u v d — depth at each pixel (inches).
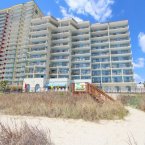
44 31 2669.8
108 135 224.1
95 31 2760.8
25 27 3388.3
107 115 342.0
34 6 3523.6
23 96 611.2
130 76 2361.0
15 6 3678.6
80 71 2527.1
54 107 370.6
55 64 2608.3
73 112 340.8
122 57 2512.3
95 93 584.7
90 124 284.5
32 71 2549.2
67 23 2760.8
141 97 731.4
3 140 132.8
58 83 2313.0
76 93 630.5
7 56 3287.4
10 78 3083.2
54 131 231.0
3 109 418.6
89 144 185.0
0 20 3700.8
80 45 2706.7
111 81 2412.6
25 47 3221.0
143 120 337.4
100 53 2642.7
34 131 144.8
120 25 2684.5
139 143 191.9
